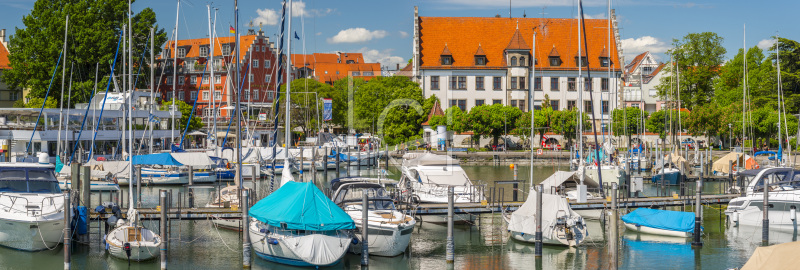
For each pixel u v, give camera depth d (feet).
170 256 103.30
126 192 168.76
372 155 253.24
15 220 99.66
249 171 194.59
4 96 349.61
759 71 363.35
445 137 312.09
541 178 223.71
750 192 133.08
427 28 394.73
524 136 330.34
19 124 190.19
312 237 94.27
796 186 133.49
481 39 393.91
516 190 137.08
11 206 101.76
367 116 328.90
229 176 192.65
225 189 127.75
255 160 208.13
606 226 129.39
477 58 385.50
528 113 332.39
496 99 385.29
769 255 69.62
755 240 119.03
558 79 385.70
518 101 384.27
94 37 286.66
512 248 111.55
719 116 315.17
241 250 107.04
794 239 119.85
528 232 113.29
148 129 231.71
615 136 331.16
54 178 110.63
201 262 99.96
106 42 289.53
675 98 377.09
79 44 289.12
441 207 122.01
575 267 100.12
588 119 336.29
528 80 384.06
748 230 127.75
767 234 117.50
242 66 438.81
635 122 336.49
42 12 296.71
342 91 393.91
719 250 111.14
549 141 347.77
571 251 109.81
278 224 94.32
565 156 301.02
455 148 313.94
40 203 102.99
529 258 105.19
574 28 397.39
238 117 128.47
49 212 100.68
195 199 156.25
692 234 118.42
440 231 124.26
